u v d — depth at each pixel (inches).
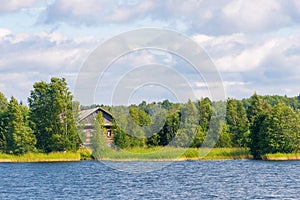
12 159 4050.2
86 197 2069.4
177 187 2338.8
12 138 4160.9
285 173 2925.7
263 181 2546.8
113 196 2073.1
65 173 3129.9
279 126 3993.6
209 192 2151.8
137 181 2613.2
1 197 2132.1
